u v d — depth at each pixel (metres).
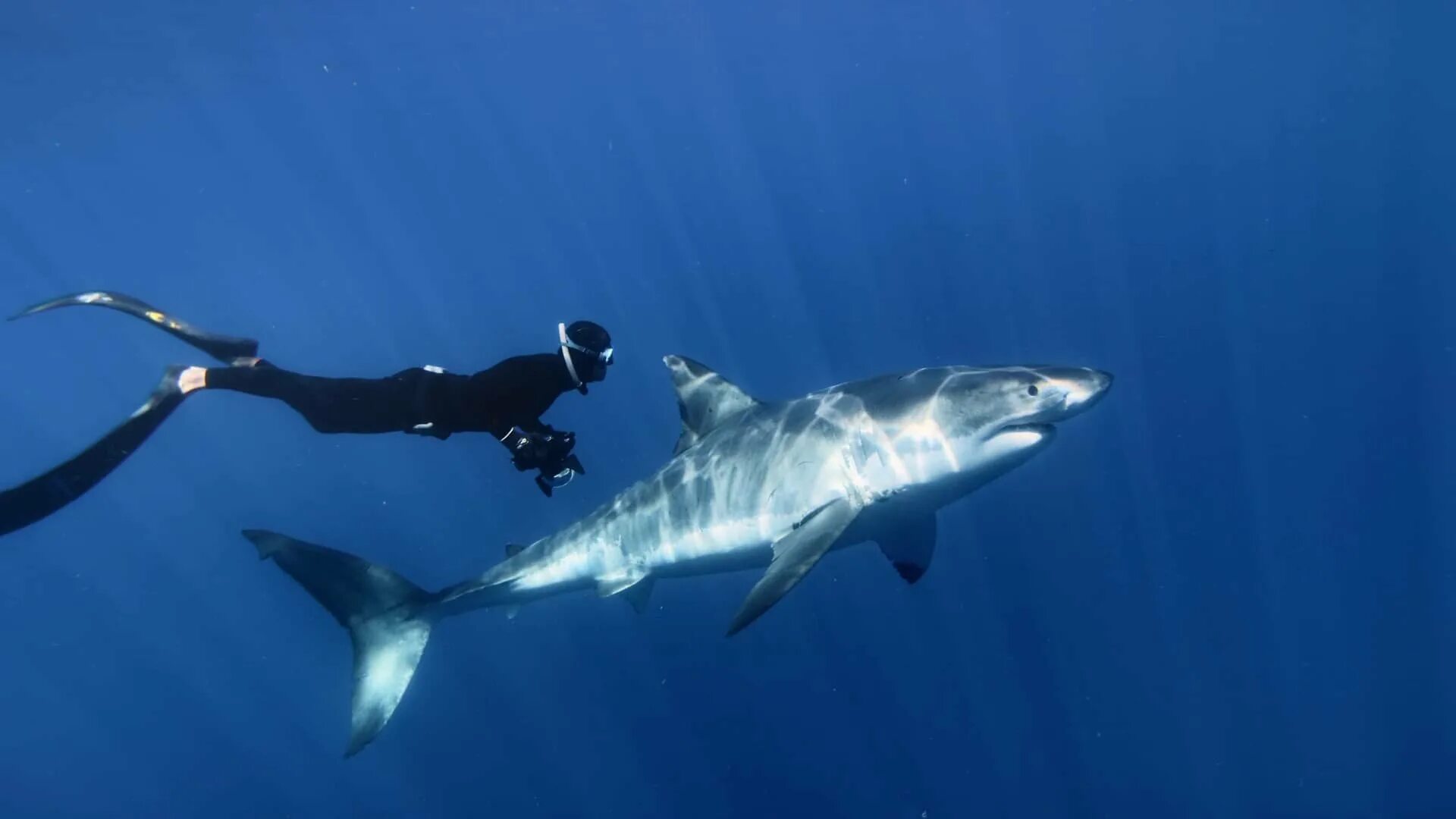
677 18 39.09
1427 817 13.23
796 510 7.70
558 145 65.50
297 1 26.80
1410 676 15.47
